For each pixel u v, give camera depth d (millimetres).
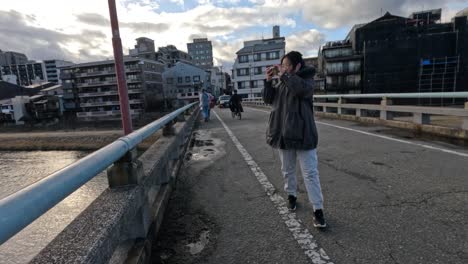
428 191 3398
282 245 2457
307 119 2729
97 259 1395
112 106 63531
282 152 3043
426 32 42219
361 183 3809
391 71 42094
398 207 3029
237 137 8500
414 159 4824
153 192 3369
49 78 120625
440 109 6691
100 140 33469
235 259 2297
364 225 2703
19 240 4129
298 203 3318
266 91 2984
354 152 5551
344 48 46656
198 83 71125
